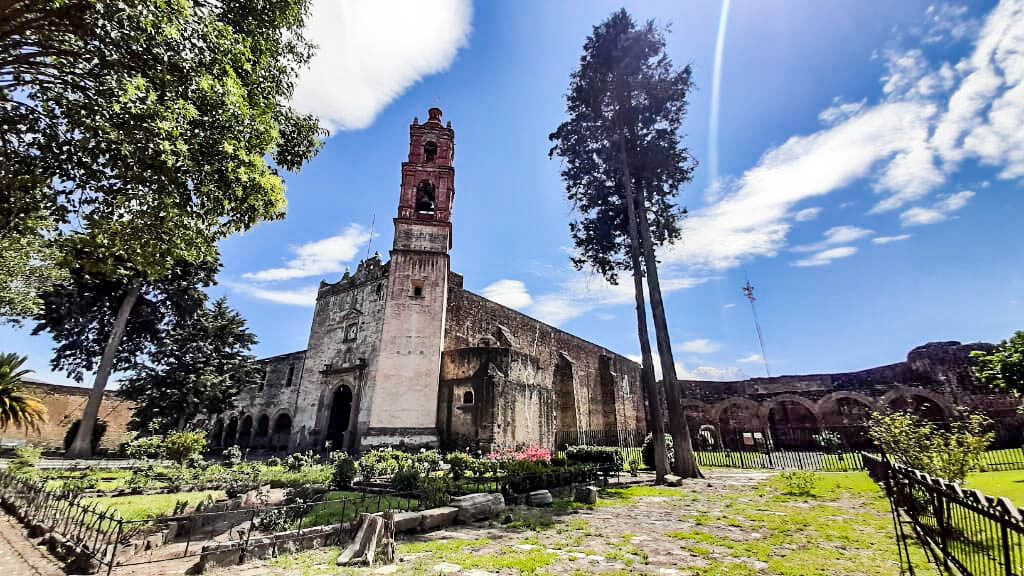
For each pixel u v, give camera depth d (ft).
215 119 24.59
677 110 63.98
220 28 23.45
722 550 20.04
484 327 106.01
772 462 67.36
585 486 35.29
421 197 99.55
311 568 17.92
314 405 92.48
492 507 29.07
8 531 26.86
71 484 39.09
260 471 51.57
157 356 95.55
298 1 31.19
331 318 99.96
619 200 68.64
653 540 22.02
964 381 86.17
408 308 86.07
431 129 104.73
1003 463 47.34
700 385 129.08
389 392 79.41
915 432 37.91
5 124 24.53
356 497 36.65
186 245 31.14
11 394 70.64
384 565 18.13
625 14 63.98
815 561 18.06
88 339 95.35
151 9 20.03
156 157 23.41
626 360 164.14
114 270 32.04
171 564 20.38
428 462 54.60
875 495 34.81
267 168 28.84
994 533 10.47
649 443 64.75
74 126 22.97
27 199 26.78
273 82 31.09
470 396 79.20
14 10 20.15
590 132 67.36
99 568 18.84
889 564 17.46
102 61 22.03
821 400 103.40
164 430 92.94
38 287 66.59
